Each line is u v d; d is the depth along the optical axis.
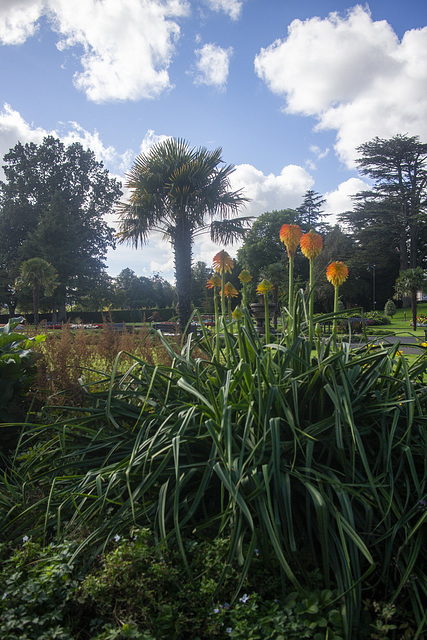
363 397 2.37
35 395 3.49
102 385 3.76
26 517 2.23
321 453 2.11
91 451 2.47
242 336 2.53
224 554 1.72
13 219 46.09
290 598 1.58
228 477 1.80
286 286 40.34
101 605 1.59
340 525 1.63
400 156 53.19
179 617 1.51
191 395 2.58
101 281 48.91
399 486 2.02
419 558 1.79
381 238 53.62
